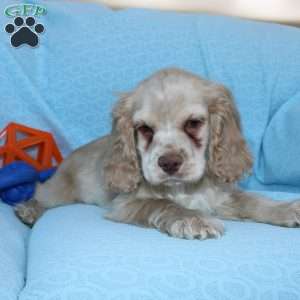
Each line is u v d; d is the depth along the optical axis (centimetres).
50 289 41
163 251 47
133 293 41
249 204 62
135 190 63
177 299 41
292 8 95
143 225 57
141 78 83
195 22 86
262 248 48
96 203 72
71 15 84
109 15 85
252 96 82
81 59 82
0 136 78
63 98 82
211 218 54
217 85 63
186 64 83
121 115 63
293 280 43
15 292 43
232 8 95
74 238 51
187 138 57
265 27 87
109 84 82
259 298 41
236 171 63
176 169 55
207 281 42
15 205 72
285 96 82
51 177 76
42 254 48
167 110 57
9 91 80
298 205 59
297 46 85
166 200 60
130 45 83
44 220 62
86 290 41
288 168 78
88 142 80
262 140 81
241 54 83
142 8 89
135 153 62
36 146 81
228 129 62
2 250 50
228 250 47
